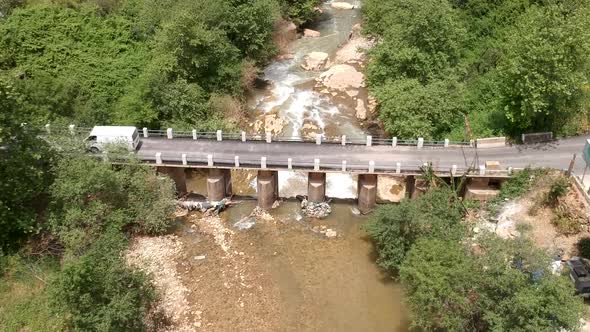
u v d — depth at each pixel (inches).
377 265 1662.2
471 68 2309.3
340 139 2043.6
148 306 1450.5
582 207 1576.0
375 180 1825.8
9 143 1487.5
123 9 2613.2
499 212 1710.1
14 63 2228.1
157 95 2087.8
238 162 1818.4
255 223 1840.6
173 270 1633.9
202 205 1882.4
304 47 2967.5
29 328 1331.2
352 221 1849.2
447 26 2068.2
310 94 2529.5
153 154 1887.3
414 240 1529.3
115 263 1305.4
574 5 2107.5
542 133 1915.6
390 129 1993.1
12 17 2356.1
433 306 1237.7
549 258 1220.5
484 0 2432.3
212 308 1513.3
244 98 2450.8
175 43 2190.0
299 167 1809.8
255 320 1480.1
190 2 2353.6
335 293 1567.4
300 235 1786.4
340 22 3287.4
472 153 1878.7
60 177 1594.5
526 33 1802.4
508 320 1135.0
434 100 1943.9
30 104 1809.8
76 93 2113.7
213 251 1715.1
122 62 2310.5
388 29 2224.4
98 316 1211.9
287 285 1595.7
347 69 2615.7
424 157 1862.7
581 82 1766.7
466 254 1318.9
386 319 1482.5
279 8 2856.8
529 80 1753.2
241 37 2524.6
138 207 1729.8
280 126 2285.9
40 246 1566.2
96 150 1841.8
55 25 2378.2
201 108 2165.4
